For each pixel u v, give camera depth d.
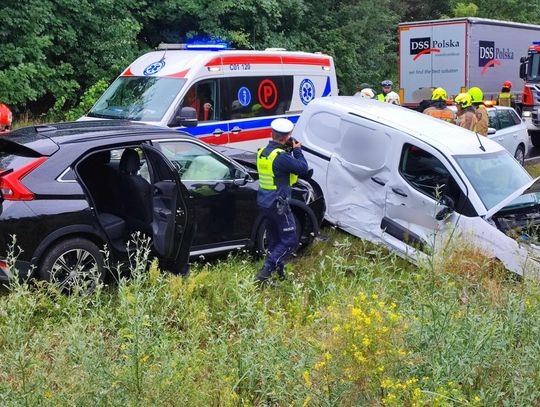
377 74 22.80
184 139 6.83
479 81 19.67
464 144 8.01
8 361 3.61
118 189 6.44
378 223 8.18
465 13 27.72
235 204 7.23
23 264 5.59
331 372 3.52
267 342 4.05
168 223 6.03
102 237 6.01
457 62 19.19
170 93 9.92
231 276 6.11
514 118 15.02
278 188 6.54
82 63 15.93
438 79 19.62
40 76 14.66
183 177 6.86
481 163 7.86
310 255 7.90
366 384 3.53
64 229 5.77
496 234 7.05
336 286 5.27
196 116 9.82
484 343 3.77
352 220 8.47
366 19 22.03
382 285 5.07
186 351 4.31
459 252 5.86
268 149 6.57
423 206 7.73
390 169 8.09
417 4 28.50
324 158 8.77
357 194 8.44
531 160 16.50
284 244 6.55
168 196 6.07
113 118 9.95
